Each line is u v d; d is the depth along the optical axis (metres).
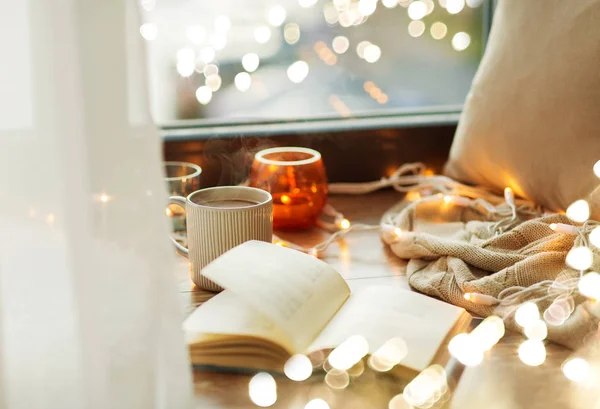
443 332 1.05
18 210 0.94
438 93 1.60
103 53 0.93
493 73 1.31
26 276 0.94
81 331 0.95
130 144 0.94
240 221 1.15
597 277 1.08
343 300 1.10
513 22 1.30
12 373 0.96
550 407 1.00
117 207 0.95
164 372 0.97
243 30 1.52
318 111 1.57
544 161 1.25
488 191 1.39
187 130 1.44
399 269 1.24
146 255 0.96
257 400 1.01
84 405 0.96
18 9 0.92
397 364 1.01
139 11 0.94
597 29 1.21
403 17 1.57
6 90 0.92
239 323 1.05
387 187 1.50
